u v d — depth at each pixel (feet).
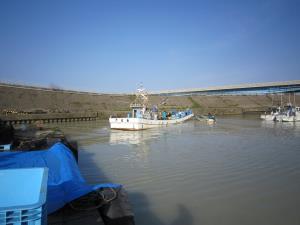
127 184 35.22
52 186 22.13
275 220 25.41
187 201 29.66
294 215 26.45
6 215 9.93
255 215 26.40
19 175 13.84
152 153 55.57
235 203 29.22
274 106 255.50
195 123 136.77
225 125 126.21
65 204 19.69
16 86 190.49
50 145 42.96
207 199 30.30
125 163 46.70
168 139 76.54
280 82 204.03
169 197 30.73
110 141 72.33
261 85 216.95
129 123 97.45
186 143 69.00
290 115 151.12
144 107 109.40
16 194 13.05
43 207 10.90
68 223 17.85
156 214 26.32
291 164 45.91
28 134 56.39
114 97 239.09
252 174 40.04
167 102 252.83
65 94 208.85
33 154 32.53
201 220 25.22
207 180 37.01
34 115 133.08
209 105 263.29
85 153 55.72
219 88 247.91
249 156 52.49
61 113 146.30
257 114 239.30
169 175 39.27
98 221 18.24
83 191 21.11
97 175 39.34
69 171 25.99
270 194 31.96
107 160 49.08
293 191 32.96
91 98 219.82
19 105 166.81
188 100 269.03
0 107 154.30
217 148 61.52
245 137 81.46
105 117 171.01
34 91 192.65
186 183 35.70
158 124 112.88
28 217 10.21
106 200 20.94
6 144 41.52
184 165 45.19
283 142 71.00
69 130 100.32
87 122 147.02
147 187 34.04
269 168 43.39
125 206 20.92
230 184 35.42
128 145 65.82
